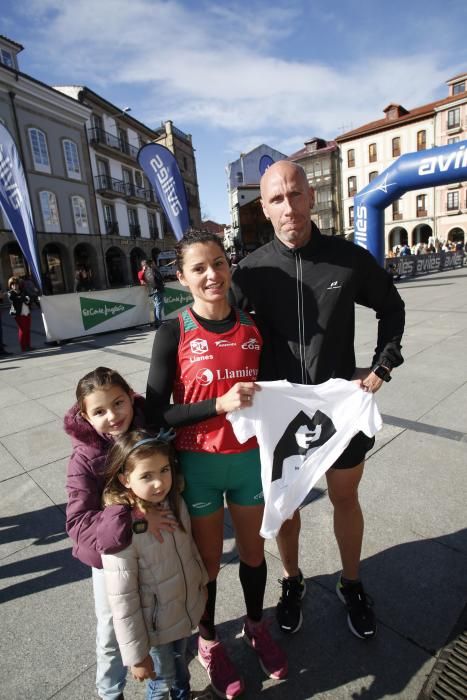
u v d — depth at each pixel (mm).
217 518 1542
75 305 8883
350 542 1743
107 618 1383
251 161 45656
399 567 2039
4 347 8836
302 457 1519
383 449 3109
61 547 2383
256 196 42469
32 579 2152
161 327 1440
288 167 1461
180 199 9008
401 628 1734
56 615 1919
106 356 7055
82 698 1539
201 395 1397
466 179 9844
